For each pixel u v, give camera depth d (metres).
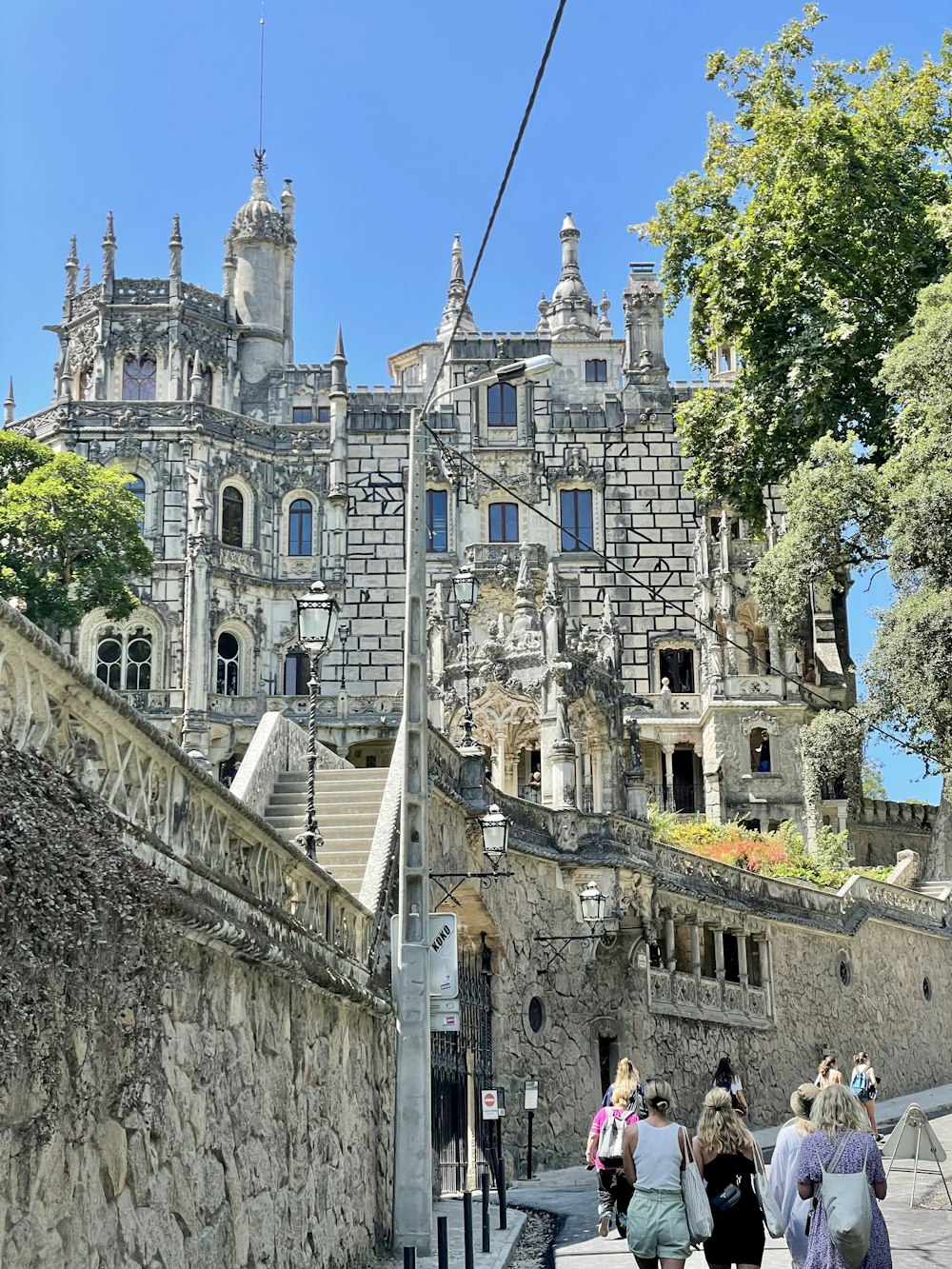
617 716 44.31
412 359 100.88
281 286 83.06
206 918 11.91
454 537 77.69
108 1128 10.22
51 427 74.94
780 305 49.03
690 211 52.16
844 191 47.47
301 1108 15.55
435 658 45.47
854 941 45.91
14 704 9.42
